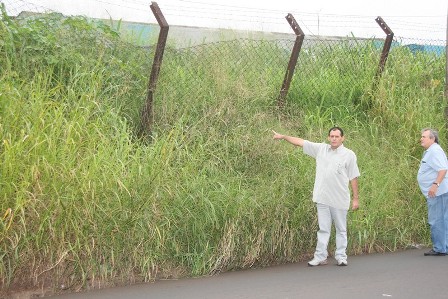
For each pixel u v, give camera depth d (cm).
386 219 1094
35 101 920
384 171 1161
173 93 1112
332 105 1302
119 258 823
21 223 762
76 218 791
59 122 877
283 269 917
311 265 943
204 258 884
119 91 1068
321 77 1301
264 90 1188
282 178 1009
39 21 1073
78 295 764
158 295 761
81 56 1049
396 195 1135
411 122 1275
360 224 1053
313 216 991
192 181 935
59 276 784
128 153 932
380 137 1260
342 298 741
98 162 841
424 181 1069
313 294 761
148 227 846
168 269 866
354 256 1029
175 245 869
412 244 1118
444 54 1472
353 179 962
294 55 1205
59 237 780
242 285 811
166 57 1134
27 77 1002
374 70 1344
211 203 893
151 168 890
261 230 927
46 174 793
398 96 1339
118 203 827
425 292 775
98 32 1107
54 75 1041
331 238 1026
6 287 757
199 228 891
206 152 1024
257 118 1120
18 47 1028
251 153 1048
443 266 942
